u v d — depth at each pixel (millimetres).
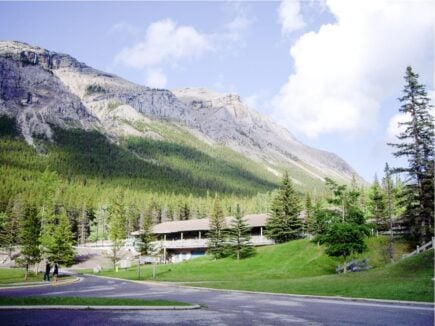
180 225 99750
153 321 16125
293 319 17594
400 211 73688
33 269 71625
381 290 28953
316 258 60969
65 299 21812
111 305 20562
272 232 79062
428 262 35562
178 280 53719
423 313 19891
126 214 133750
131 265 88812
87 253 103312
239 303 25297
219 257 76500
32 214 57062
